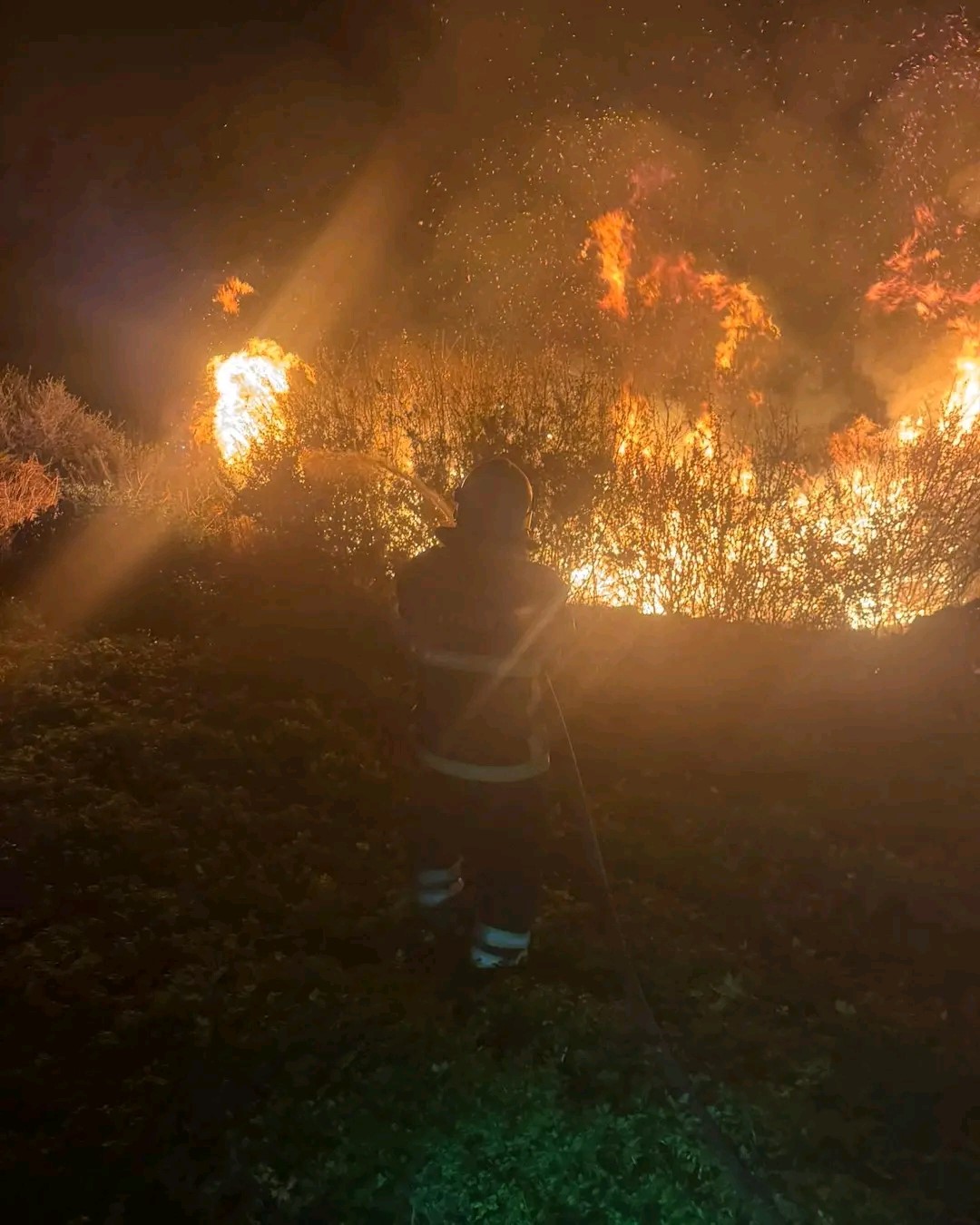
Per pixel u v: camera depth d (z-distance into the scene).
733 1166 3.54
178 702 6.82
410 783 6.03
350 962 4.70
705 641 7.38
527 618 4.22
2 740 6.36
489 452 8.04
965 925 5.10
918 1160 3.82
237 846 5.46
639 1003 4.01
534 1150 3.72
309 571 8.35
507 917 4.38
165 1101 3.89
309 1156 3.68
